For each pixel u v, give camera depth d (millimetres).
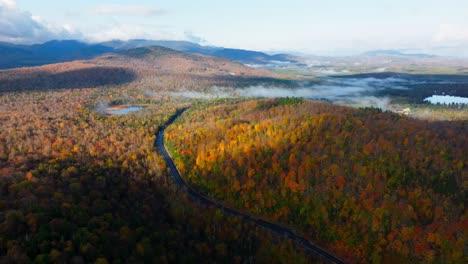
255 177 175250
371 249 137375
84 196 133250
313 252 143125
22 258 87438
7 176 137125
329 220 150625
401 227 136875
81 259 92812
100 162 180375
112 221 118188
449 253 125250
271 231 154250
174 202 154250
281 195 165250
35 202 116188
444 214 137375
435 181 152625
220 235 139375
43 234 98125
